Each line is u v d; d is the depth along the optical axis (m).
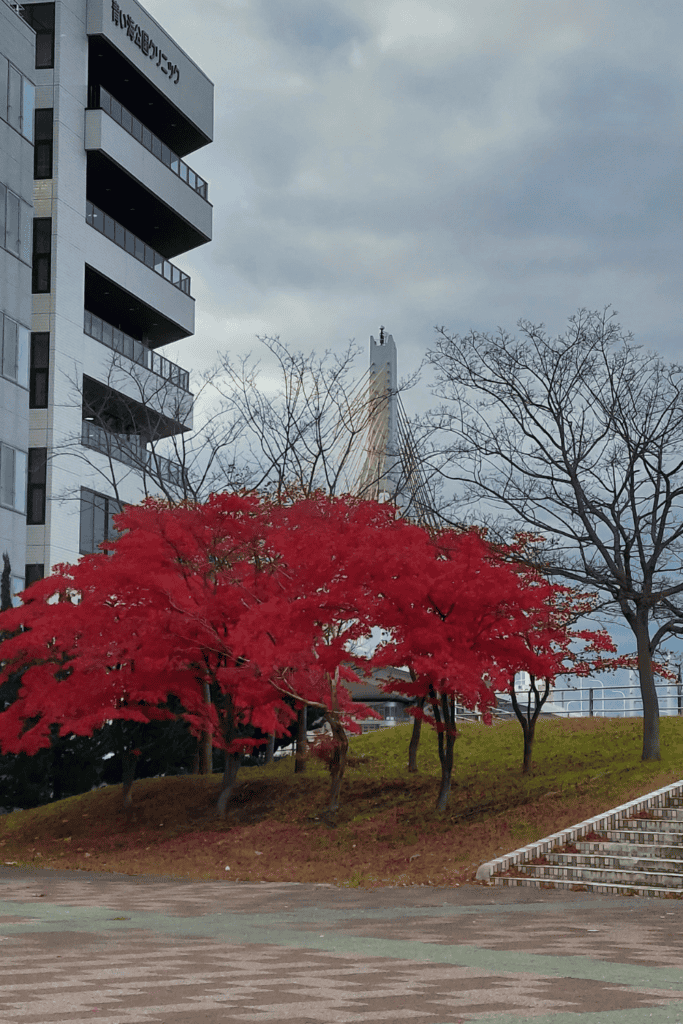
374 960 8.86
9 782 33.38
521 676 45.38
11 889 17.33
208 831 25.89
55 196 39.31
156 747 33.69
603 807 20.34
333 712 25.36
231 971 8.14
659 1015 6.41
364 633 24.03
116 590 24.95
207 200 48.97
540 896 15.62
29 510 38.09
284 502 29.05
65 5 40.44
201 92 48.28
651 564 23.64
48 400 38.34
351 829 23.84
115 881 19.33
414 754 28.48
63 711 25.97
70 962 8.63
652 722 23.67
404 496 30.38
